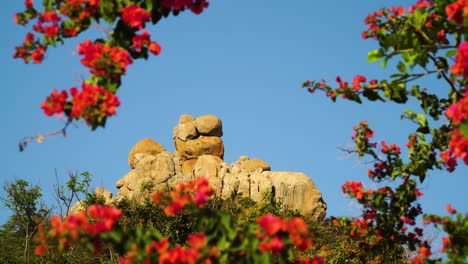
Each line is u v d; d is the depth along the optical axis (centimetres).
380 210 785
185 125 6247
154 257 557
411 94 759
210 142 6134
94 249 571
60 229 572
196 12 661
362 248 820
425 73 706
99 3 612
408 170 781
